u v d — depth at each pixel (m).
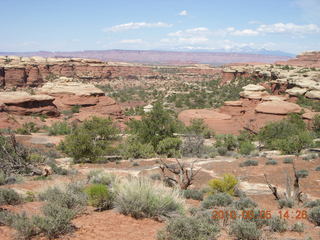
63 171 20.64
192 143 36.53
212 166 25.17
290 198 11.98
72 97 95.25
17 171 17.95
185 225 5.51
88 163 29.78
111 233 5.80
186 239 5.34
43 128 65.75
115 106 99.25
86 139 30.22
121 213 7.18
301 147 34.22
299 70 150.62
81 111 90.75
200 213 7.78
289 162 25.39
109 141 36.75
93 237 5.51
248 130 63.88
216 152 37.75
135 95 185.25
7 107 72.75
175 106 132.00
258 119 68.44
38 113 77.12
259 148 42.00
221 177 21.05
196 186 18.06
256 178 20.45
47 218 5.46
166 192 7.71
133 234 5.80
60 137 50.94
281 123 44.50
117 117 93.38
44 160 23.23
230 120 68.75
